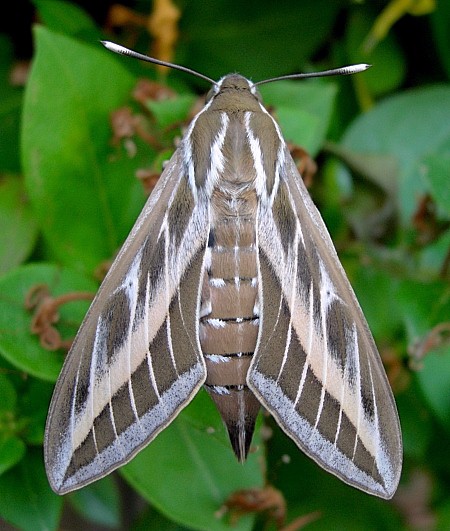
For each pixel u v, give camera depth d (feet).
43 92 0.61
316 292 0.55
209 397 0.57
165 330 0.54
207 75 0.67
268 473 0.65
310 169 0.60
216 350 0.54
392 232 0.67
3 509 0.58
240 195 0.55
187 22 0.67
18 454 0.58
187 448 0.59
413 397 0.65
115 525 0.63
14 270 0.59
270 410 0.53
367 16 0.68
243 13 0.67
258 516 0.63
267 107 0.61
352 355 0.54
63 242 0.61
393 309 0.66
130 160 0.62
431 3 0.67
